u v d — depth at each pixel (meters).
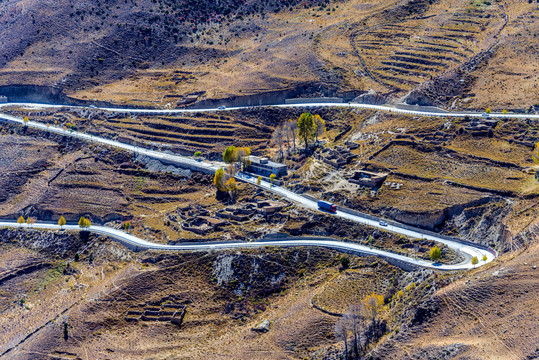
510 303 175.88
